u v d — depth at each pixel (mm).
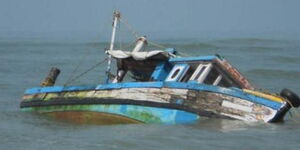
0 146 53000
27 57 159875
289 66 129500
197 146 52406
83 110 62688
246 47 195000
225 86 62188
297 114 67688
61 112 64250
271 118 59188
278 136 56000
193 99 59281
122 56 63062
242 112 59281
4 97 83375
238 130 57844
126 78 91938
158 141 53906
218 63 61344
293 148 52156
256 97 59281
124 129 58531
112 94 61219
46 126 61188
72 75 114062
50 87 65562
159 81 61094
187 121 59281
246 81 62094
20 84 98875
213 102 59344
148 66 64562
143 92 60188
